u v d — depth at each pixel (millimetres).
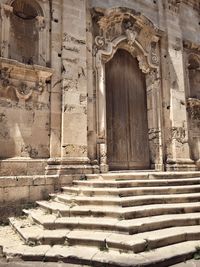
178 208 6605
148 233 5547
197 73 14766
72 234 5645
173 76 12789
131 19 11781
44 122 9227
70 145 9328
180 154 12273
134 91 12352
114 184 7602
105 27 11094
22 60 9422
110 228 5676
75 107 9625
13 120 8656
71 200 7109
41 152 9031
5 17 8883
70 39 9930
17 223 6793
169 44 12945
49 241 5559
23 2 9641
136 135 12070
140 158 12008
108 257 4758
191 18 15094
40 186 8352
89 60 10461
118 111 11680
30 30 9844
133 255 4809
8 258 5055
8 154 8461
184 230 5754
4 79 8539
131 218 6082
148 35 12344
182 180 8367
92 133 10109
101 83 10555
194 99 13289
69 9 10125
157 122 12188
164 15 13320
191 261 4895
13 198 7844
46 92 9391
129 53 12445
